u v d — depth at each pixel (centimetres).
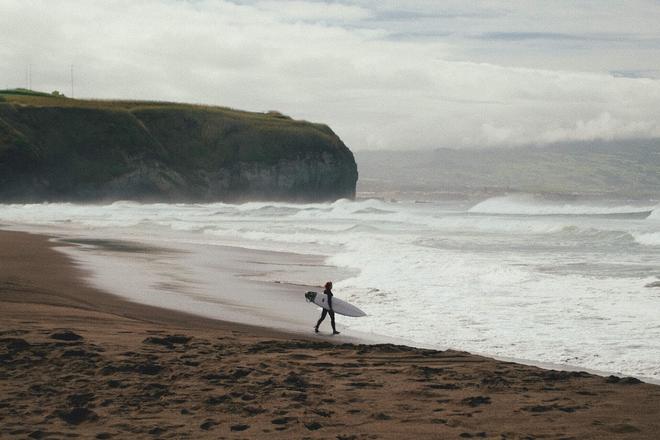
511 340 1257
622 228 4403
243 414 705
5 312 1333
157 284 2041
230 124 19562
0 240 3581
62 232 4478
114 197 16600
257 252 3114
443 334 1328
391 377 896
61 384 812
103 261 2644
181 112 19362
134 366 897
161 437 625
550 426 672
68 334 1086
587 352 1150
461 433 642
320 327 1430
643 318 1423
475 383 866
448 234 4081
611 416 711
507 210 7838
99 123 17175
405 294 1823
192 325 1374
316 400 768
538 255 2816
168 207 9350
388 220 5681
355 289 1934
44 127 16450
